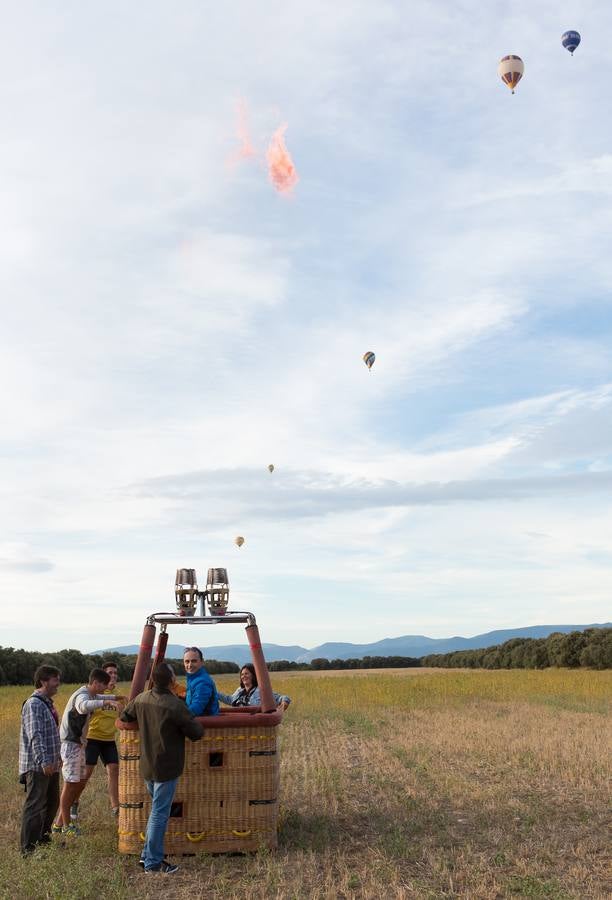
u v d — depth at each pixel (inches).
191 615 330.3
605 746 543.8
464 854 290.8
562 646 2876.5
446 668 3449.8
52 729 304.2
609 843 304.2
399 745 586.9
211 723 304.7
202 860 292.7
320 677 2058.3
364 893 247.4
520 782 426.9
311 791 414.0
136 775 303.6
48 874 262.4
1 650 2042.3
